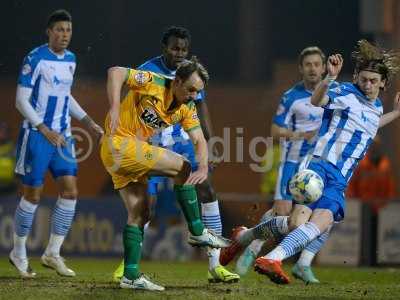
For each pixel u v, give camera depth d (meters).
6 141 39.22
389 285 22.08
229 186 45.19
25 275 22.86
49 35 23.03
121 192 19.05
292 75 48.12
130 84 18.38
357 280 25.14
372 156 37.66
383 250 34.41
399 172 41.09
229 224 36.50
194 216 19.45
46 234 35.56
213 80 52.38
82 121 23.59
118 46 51.78
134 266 18.94
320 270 31.14
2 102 46.53
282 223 19.88
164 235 36.09
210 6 54.06
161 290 18.78
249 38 53.78
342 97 19.83
